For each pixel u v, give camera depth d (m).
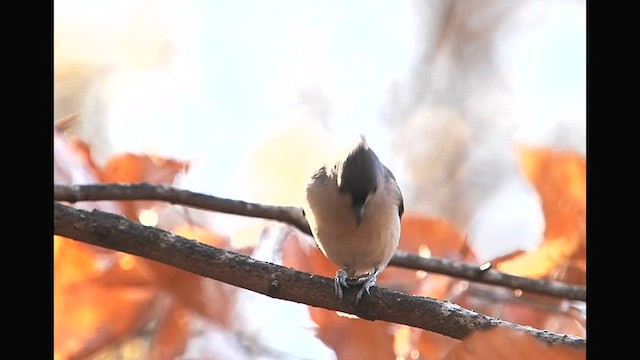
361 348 9.55
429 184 16.89
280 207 10.60
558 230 9.80
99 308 9.19
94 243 8.26
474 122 17.61
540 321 10.39
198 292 9.63
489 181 16.58
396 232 10.69
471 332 8.13
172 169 10.55
